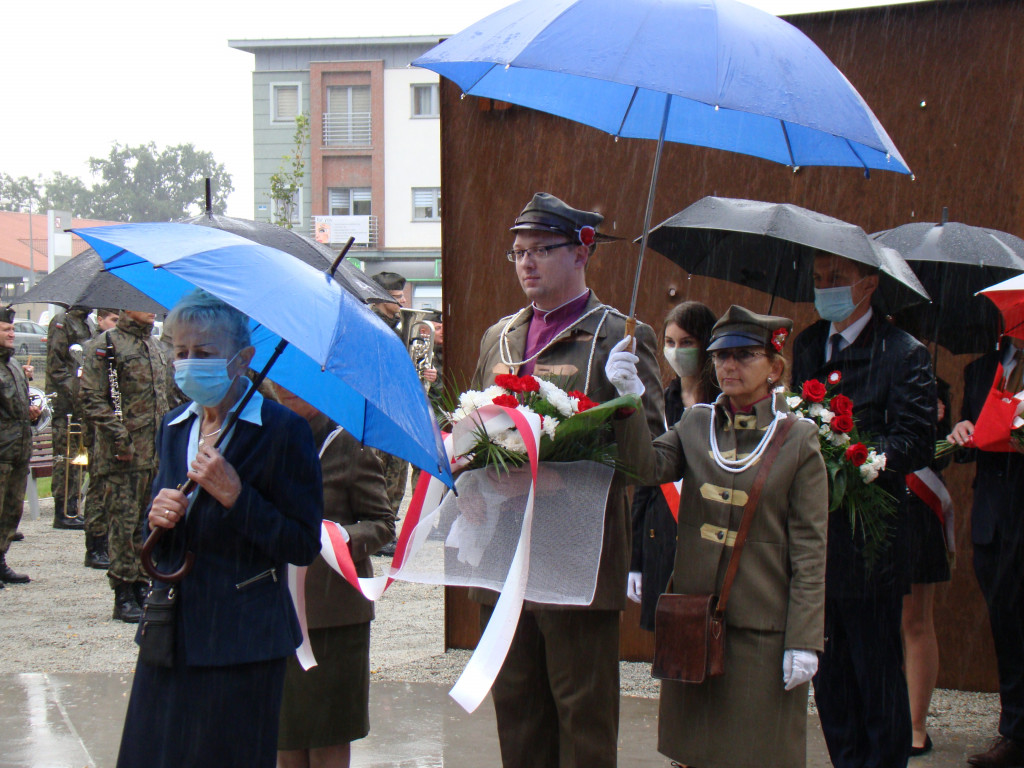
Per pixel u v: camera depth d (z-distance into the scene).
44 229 52.72
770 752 3.03
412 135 35.91
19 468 7.65
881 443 3.61
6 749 4.18
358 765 4.02
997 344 4.62
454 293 5.50
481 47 2.86
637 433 3.05
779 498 3.14
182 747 2.47
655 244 4.52
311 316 2.30
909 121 4.96
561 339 3.31
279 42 35.91
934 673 4.23
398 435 2.60
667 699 3.22
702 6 2.82
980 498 4.20
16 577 7.75
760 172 5.14
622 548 3.25
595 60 2.70
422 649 5.77
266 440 2.61
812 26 5.07
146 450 6.47
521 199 5.41
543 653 3.28
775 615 3.09
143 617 2.54
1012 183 4.83
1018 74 4.80
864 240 3.70
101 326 7.76
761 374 3.24
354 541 3.22
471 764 4.04
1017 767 4.07
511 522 3.13
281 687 2.63
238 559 2.55
